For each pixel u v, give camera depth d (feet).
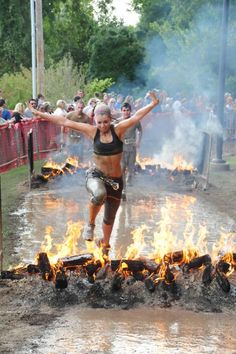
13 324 19.77
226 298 22.02
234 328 19.85
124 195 42.22
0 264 24.17
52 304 21.62
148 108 23.58
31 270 23.38
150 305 21.68
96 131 24.03
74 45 179.63
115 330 19.44
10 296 22.09
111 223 25.22
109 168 24.08
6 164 55.52
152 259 23.84
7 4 144.15
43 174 48.93
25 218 36.27
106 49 154.10
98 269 22.76
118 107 77.51
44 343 18.29
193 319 20.57
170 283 22.16
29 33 145.28
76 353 17.65
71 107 64.90
